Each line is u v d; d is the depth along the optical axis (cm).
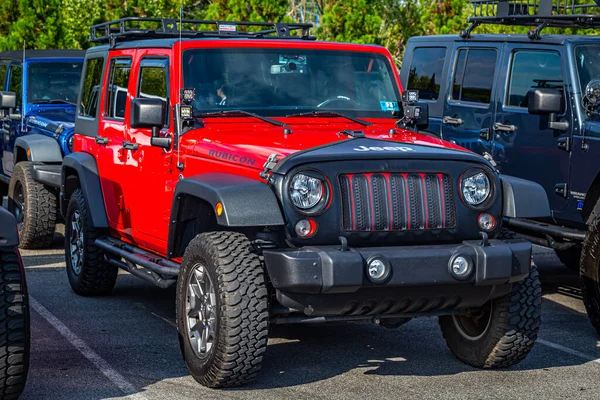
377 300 546
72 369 612
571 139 832
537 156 871
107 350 660
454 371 620
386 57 727
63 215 881
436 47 1039
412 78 1072
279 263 524
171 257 643
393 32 2662
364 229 546
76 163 831
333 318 566
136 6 2461
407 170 556
